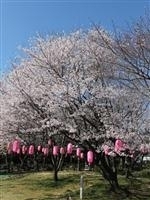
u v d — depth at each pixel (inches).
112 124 823.1
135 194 877.8
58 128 851.4
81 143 853.8
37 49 951.0
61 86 816.3
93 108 844.0
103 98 856.3
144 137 791.1
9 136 931.3
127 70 707.4
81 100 846.5
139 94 750.5
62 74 895.1
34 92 851.4
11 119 897.5
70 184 1068.5
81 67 898.1
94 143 855.7
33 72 903.7
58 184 1096.8
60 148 901.2
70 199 861.8
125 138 781.9
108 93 836.0
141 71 660.7
